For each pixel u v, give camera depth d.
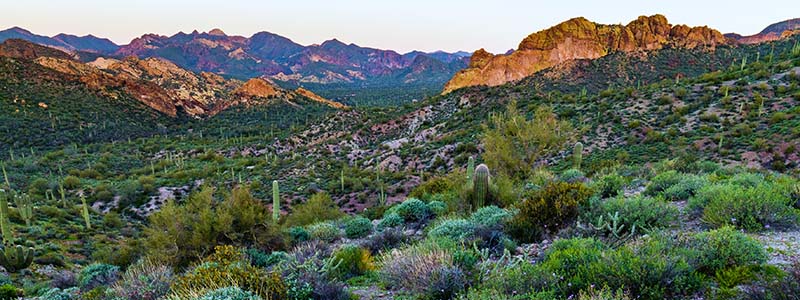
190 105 176.50
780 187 7.39
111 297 6.27
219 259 6.07
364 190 43.72
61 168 70.06
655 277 3.56
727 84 46.31
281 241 10.66
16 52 180.50
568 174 17.00
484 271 4.70
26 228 25.20
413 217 12.43
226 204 10.92
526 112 59.50
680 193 9.10
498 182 12.95
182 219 10.31
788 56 55.69
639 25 190.75
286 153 83.00
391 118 91.31
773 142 27.66
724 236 4.21
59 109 116.44
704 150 30.88
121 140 111.75
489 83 184.12
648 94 49.22
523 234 6.79
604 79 129.00
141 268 7.79
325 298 4.86
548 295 3.60
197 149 92.69
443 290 4.31
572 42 189.88
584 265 4.03
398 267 5.23
